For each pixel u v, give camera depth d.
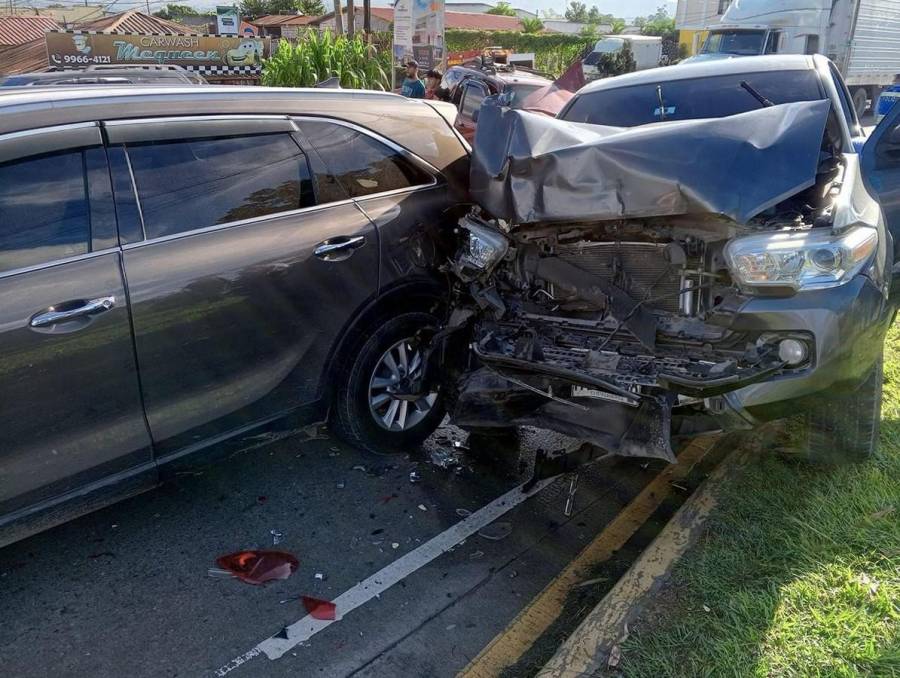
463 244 3.62
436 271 3.82
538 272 3.45
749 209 2.78
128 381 2.87
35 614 2.89
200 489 3.76
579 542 3.39
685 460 3.99
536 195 3.18
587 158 3.04
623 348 3.20
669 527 3.08
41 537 3.37
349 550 3.31
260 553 3.27
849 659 2.38
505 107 3.54
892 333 5.23
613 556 3.26
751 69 4.86
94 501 2.91
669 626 2.54
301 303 3.31
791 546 2.92
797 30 16.59
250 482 3.83
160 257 2.93
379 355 3.70
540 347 3.33
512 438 4.30
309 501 3.67
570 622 2.88
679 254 3.05
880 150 4.27
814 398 3.03
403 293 3.70
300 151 3.43
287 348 3.32
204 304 3.01
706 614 2.59
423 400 4.02
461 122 10.70
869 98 20.52
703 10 22.14
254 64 19.94
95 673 2.62
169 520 3.51
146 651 2.72
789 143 2.90
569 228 3.30
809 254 2.85
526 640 2.79
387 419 3.86
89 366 2.76
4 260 2.64
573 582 3.10
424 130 3.96
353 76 15.37
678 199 2.86
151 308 2.88
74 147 2.82
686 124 3.03
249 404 3.26
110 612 2.91
